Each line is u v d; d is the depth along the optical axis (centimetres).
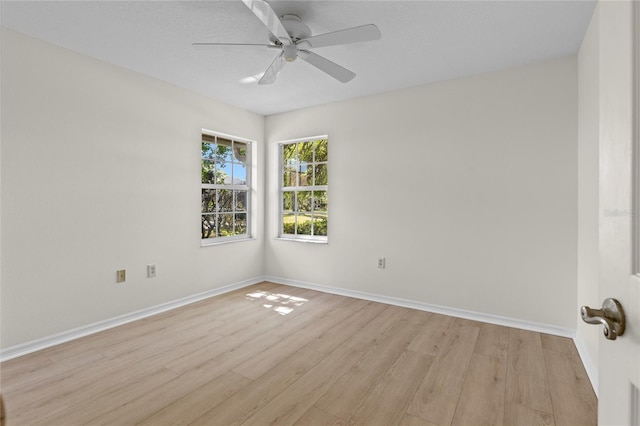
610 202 68
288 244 428
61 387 193
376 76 310
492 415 171
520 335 270
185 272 348
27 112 237
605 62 71
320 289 402
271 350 243
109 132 284
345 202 381
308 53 224
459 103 312
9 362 222
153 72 304
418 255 336
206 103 367
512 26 224
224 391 191
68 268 259
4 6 202
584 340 231
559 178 271
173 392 189
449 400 183
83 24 224
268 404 179
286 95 364
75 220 263
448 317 312
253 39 245
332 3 200
